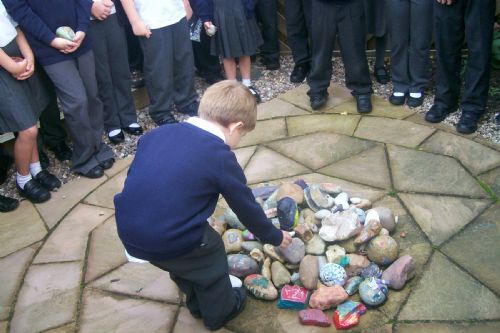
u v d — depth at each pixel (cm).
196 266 176
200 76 446
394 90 360
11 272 245
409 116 341
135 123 365
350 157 304
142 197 159
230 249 233
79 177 319
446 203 255
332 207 247
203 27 396
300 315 199
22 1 264
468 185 267
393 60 351
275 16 418
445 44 306
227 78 402
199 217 161
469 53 300
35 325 213
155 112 365
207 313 192
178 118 381
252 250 228
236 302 200
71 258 249
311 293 212
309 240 229
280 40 465
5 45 264
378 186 274
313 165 301
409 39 345
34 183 297
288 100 385
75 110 294
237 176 161
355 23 326
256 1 404
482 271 213
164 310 214
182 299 218
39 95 297
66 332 208
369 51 435
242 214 169
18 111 271
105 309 217
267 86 414
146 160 163
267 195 262
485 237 231
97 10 306
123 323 209
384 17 366
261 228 177
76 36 284
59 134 336
